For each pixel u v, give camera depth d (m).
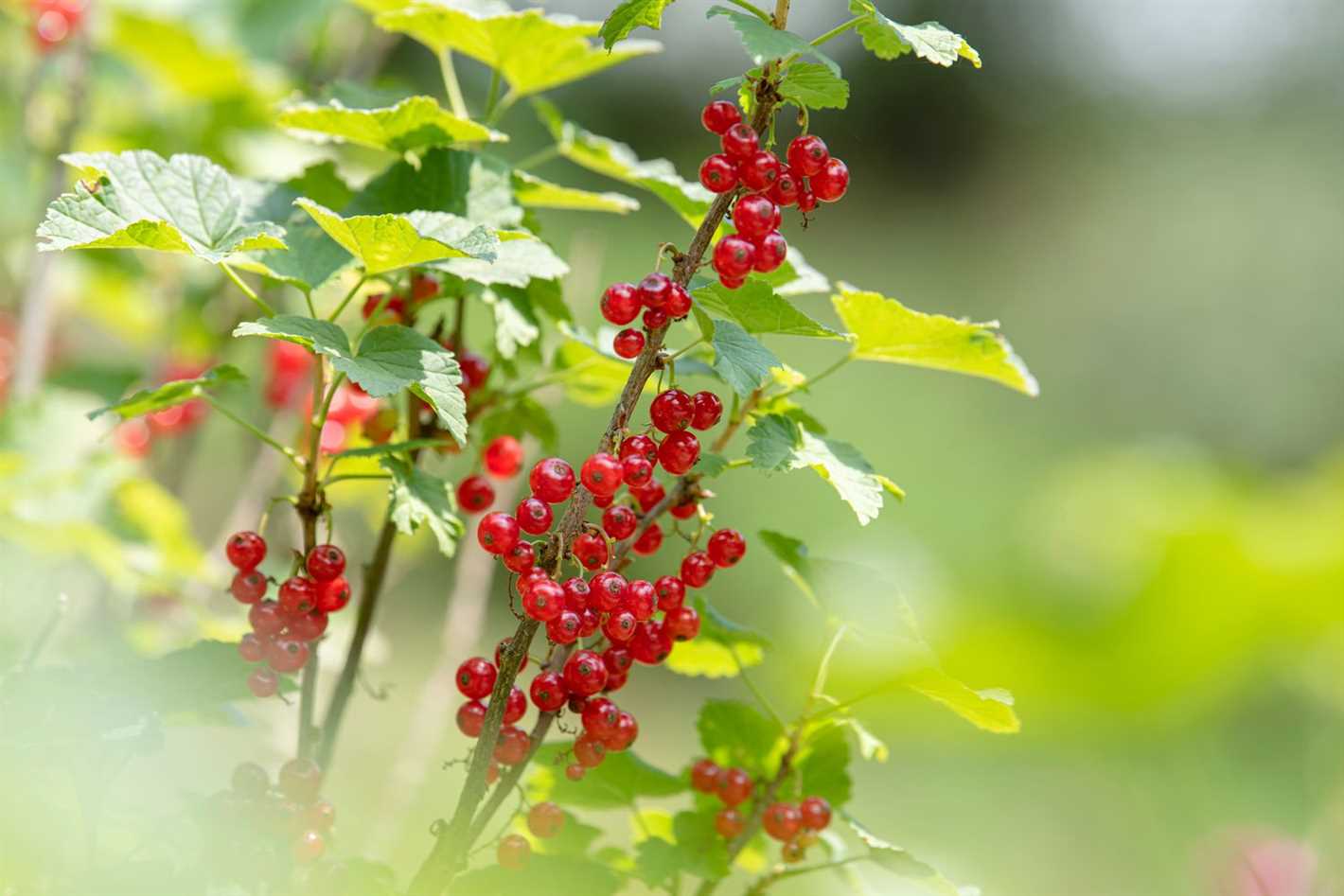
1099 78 5.96
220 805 1.21
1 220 1.69
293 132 1.28
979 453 3.95
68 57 1.64
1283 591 0.79
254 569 1.22
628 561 1.22
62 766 1.20
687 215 1.29
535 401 1.29
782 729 1.25
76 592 1.57
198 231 1.21
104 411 1.23
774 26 1.18
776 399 1.25
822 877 1.34
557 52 1.30
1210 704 0.84
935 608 0.86
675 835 1.25
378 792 1.50
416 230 1.19
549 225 3.48
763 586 2.33
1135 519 0.85
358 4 1.31
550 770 1.26
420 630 2.75
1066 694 0.83
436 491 1.22
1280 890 1.16
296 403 1.55
